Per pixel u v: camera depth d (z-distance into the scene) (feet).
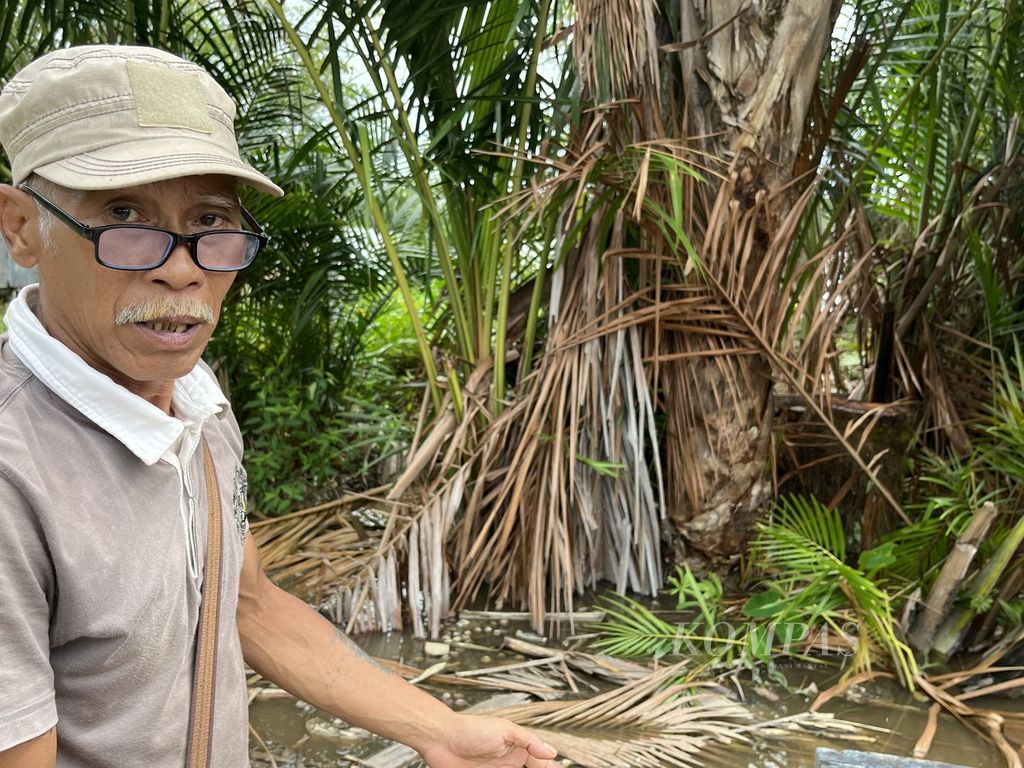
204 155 3.04
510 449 10.34
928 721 7.28
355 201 13.08
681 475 10.02
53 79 2.98
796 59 8.90
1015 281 11.13
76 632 3.05
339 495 13.00
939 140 12.40
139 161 2.94
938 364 10.50
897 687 7.89
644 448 10.57
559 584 9.52
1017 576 8.21
